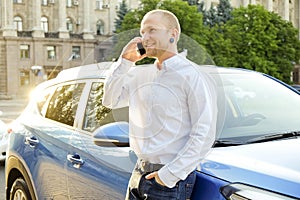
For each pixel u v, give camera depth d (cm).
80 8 6500
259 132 317
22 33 5994
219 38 4788
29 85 6003
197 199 246
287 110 359
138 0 6675
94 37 6519
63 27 6266
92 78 369
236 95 363
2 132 971
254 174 232
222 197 231
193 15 4647
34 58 6016
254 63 4847
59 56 6184
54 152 392
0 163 972
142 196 254
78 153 354
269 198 212
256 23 4934
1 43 5850
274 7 7869
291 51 5075
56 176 386
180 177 238
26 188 450
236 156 262
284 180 221
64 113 407
